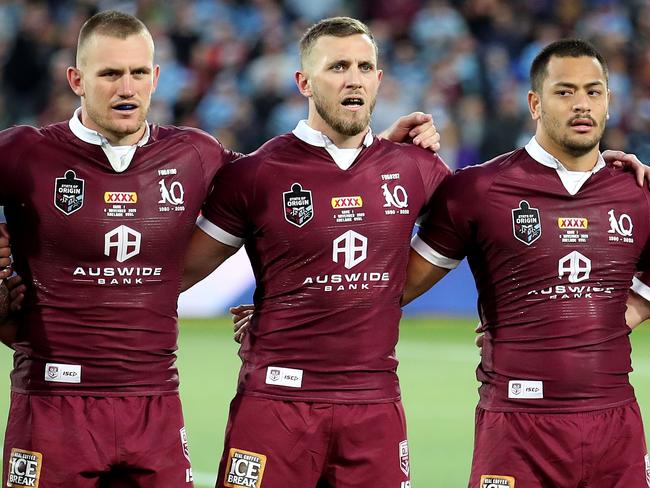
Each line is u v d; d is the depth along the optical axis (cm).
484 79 6938
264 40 7062
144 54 2223
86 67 2230
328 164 2317
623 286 2341
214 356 4916
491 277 2344
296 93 6838
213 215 2358
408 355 4956
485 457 2311
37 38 6869
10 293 2280
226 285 5672
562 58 2302
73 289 2239
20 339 2283
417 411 3984
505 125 6562
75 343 2236
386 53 7056
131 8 7188
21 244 2269
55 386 2234
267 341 2302
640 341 5378
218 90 6862
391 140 2433
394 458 2284
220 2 7244
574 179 2338
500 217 2328
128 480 2275
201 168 2336
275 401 2273
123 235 2248
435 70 6950
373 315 2288
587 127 2291
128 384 2245
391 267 2312
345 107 2269
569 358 2281
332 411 2261
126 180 2264
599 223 2323
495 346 2331
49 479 2217
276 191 2309
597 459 2289
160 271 2278
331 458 2284
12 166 2248
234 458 2289
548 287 2302
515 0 7275
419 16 7206
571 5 7269
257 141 6725
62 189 2244
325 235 2284
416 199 2352
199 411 3947
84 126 2269
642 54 7156
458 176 2373
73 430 2220
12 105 6781
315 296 2275
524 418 2288
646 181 2370
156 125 2373
